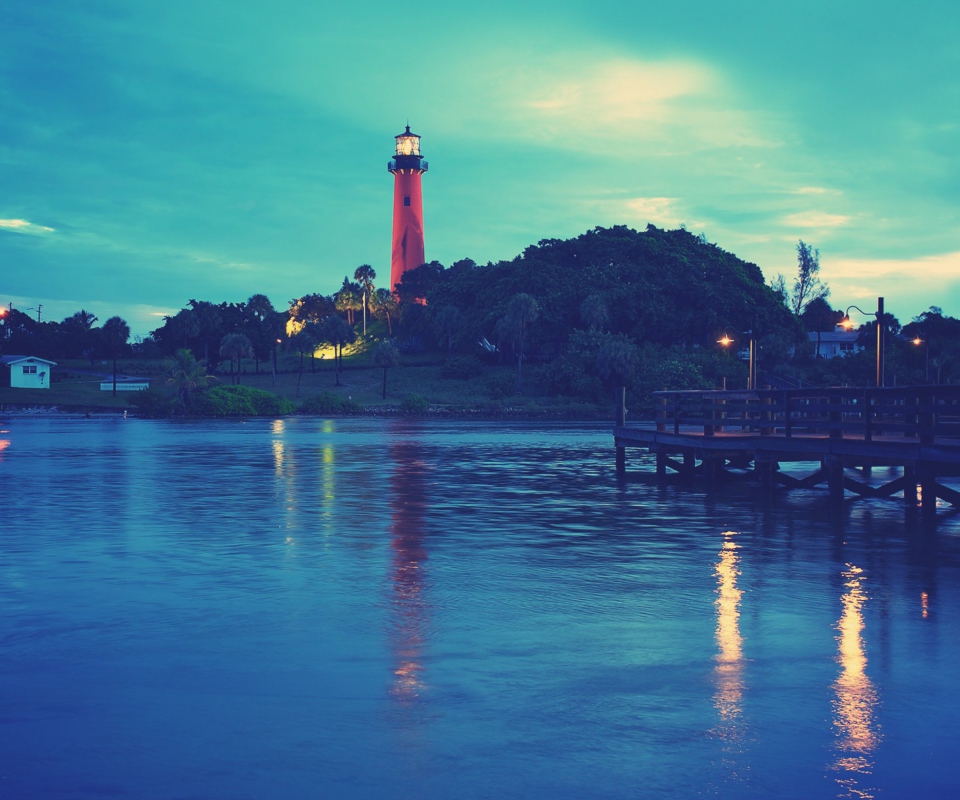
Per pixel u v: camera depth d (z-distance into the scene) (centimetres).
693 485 3231
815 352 16375
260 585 1519
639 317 16125
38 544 1941
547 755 810
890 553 1816
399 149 19950
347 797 733
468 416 13638
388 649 1136
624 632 1213
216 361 19500
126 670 1050
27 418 11650
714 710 917
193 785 753
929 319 13912
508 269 17988
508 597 1429
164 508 2592
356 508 2608
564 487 3219
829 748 824
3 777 767
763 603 1380
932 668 1050
